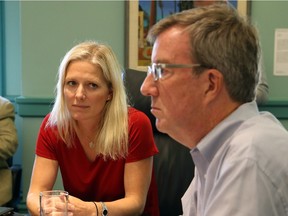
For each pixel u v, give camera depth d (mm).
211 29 854
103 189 1718
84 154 1724
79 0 2729
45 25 2738
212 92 872
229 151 836
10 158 2785
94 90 1619
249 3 2682
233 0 2682
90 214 1401
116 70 1677
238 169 779
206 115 895
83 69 1605
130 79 2043
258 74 917
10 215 1454
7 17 3094
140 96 2016
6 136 2555
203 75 861
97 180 1720
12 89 3154
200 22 860
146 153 1688
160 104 906
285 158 792
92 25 2750
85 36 2752
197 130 918
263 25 2723
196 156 959
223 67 854
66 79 1632
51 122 1747
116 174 1698
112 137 1663
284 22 2719
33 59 2754
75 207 1379
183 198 1176
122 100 1702
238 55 855
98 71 1620
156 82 898
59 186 2594
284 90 2748
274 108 2715
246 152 794
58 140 1731
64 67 1636
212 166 880
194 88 871
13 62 3131
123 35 2750
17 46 3119
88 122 1660
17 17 3100
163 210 1957
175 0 2695
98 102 1630
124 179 1679
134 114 1740
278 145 810
